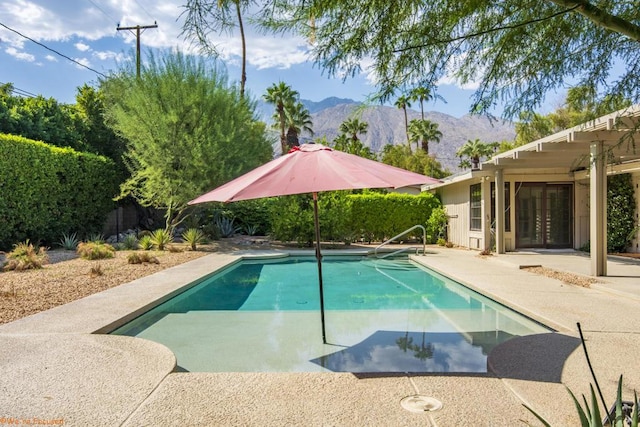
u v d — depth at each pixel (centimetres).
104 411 302
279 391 337
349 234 1734
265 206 1939
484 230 1393
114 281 838
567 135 818
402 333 573
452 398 321
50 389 340
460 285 877
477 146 4050
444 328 598
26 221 1233
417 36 226
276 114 3334
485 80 255
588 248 1363
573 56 252
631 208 1245
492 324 618
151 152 1458
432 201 1838
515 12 233
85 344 454
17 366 390
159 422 286
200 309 738
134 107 1462
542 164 1246
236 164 1582
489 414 294
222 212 1995
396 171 479
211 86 1556
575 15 235
